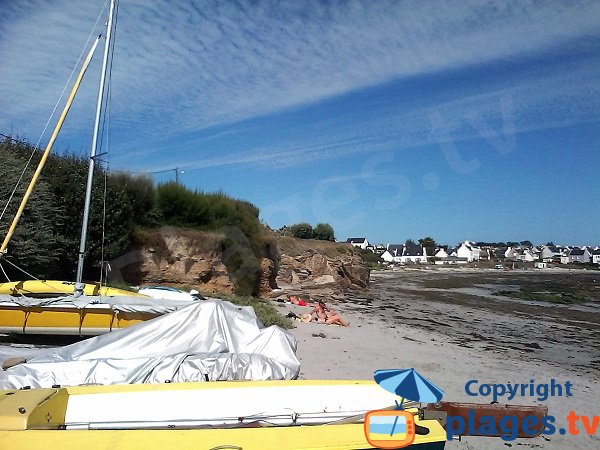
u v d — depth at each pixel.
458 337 18.39
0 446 4.00
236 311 8.68
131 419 5.27
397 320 22.89
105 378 6.28
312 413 5.46
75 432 4.27
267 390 5.70
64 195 15.33
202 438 4.32
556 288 53.69
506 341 18.44
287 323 15.73
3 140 15.39
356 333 16.09
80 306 9.66
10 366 6.70
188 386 5.64
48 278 14.38
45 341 9.81
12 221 11.55
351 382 5.96
